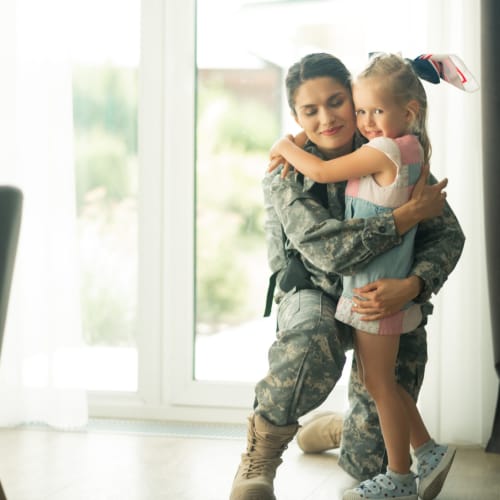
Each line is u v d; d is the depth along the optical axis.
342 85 2.52
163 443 3.35
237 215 3.84
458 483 2.82
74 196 3.62
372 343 2.44
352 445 2.77
